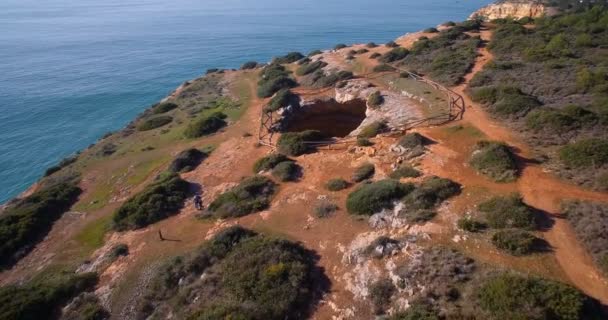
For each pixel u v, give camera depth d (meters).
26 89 100.31
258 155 40.16
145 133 54.78
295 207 29.03
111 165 44.91
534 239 19.23
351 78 57.94
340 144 38.19
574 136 28.06
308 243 24.66
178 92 74.25
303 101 54.41
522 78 42.00
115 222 31.17
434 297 17.58
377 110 45.97
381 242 22.14
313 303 19.95
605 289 16.23
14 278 27.25
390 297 18.84
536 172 24.98
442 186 25.25
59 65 126.56
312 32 173.75
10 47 155.38
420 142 32.47
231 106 58.81
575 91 35.88
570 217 20.38
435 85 46.88
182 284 22.69
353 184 30.41
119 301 22.70
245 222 28.28
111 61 132.50
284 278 20.91
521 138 29.78
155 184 35.62
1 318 21.17
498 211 21.48
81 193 39.38
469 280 17.84
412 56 60.62
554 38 51.25
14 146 69.44
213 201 31.98
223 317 18.38
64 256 28.84
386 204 25.69
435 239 21.33
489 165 26.47
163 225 30.05
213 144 45.34
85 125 79.38
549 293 15.32
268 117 50.94
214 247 24.56
